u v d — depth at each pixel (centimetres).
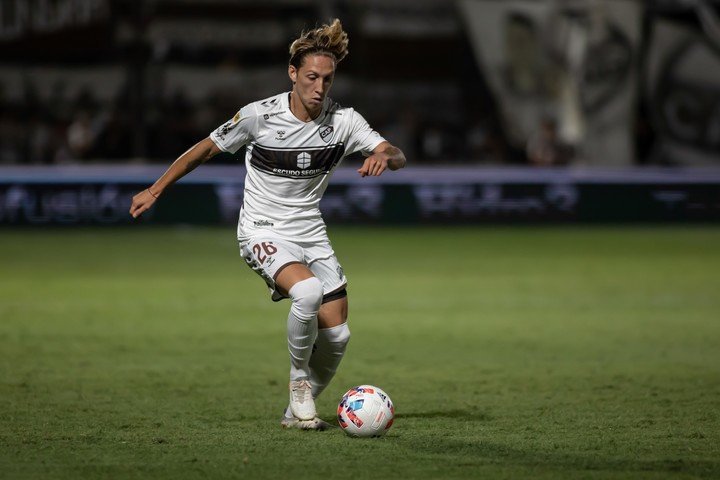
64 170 7612
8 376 2655
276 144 1992
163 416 2172
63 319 3719
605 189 8044
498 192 7994
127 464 1738
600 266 5525
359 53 8475
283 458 1780
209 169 7788
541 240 6994
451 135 8550
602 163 8131
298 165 2002
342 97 8469
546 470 1697
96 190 7588
